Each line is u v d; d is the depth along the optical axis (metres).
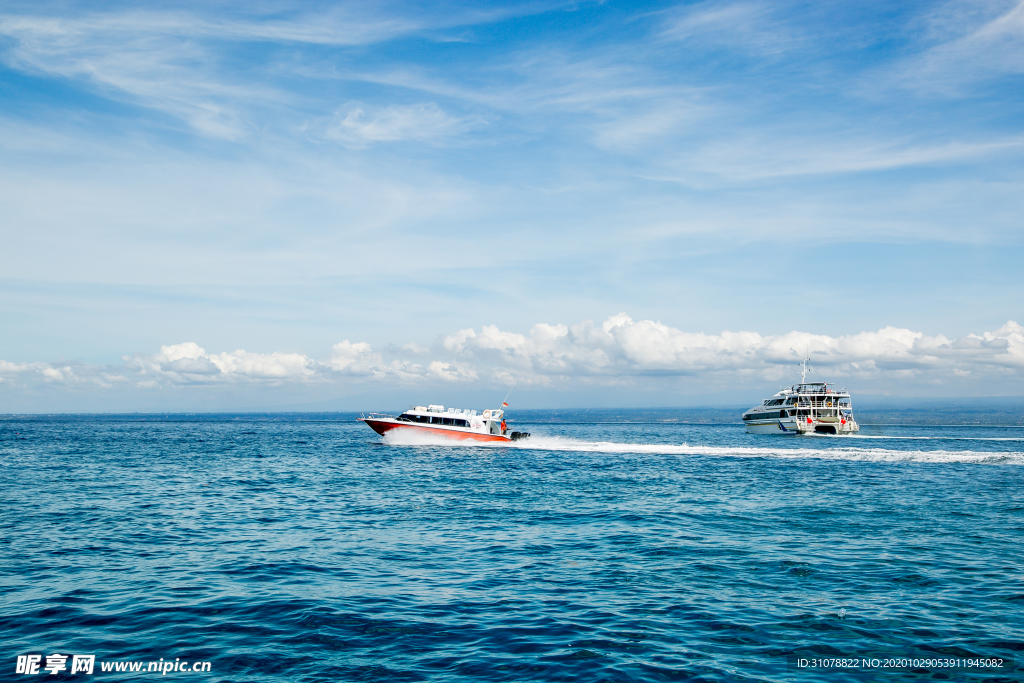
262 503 29.06
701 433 141.50
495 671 11.06
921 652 12.09
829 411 95.94
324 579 16.44
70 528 22.56
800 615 13.95
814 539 21.52
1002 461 53.62
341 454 60.41
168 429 147.88
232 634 12.60
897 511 27.23
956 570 17.52
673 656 11.77
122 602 14.41
